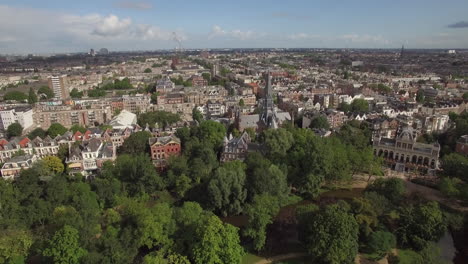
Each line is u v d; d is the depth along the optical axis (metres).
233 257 121.56
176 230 137.12
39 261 132.00
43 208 151.50
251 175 179.12
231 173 170.75
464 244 146.75
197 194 177.25
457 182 181.38
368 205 146.88
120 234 133.88
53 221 147.00
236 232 131.88
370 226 142.00
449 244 148.38
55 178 168.12
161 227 134.00
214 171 185.25
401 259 132.62
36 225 154.75
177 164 191.25
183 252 132.12
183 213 143.12
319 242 124.62
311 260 133.88
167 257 127.31
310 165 189.25
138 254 136.25
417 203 167.62
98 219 149.50
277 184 172.38
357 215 141.38
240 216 172.25
